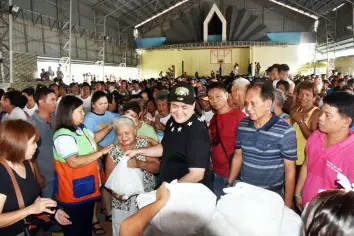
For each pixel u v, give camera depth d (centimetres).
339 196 71
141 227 90
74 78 1658
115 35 2162
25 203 174
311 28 2350
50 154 275
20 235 174
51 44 1425
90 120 308
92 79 1712
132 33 2484
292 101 317
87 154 216
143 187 211
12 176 168
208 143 164
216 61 2353
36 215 190
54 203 168
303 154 252
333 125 158
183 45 2284
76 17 1653
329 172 164
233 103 286
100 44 1936
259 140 183
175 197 98
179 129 166
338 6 1912
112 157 226
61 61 1505
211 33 2328
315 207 73
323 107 162
